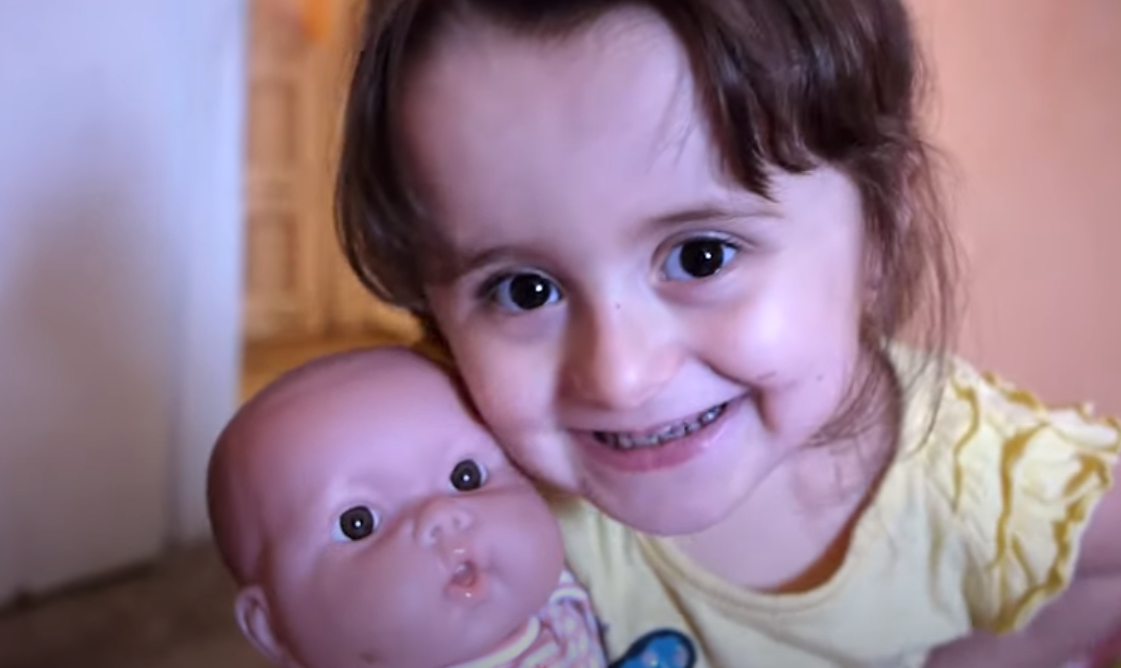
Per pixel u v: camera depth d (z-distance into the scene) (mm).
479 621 569
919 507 711
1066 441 718
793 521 716
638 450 587
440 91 541
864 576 711
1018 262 1232
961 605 722
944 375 740
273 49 3062
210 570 1629
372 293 638
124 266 1528
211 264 1646
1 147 1388
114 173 1487
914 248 684
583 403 569
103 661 1386
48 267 1461
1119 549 712
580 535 715
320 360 634
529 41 522
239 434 601
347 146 612
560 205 531
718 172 532
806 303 574
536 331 573
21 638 1440
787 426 593
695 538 718
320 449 580
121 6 1447
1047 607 728
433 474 589
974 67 1249
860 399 702
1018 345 1230
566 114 521
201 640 1438
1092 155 1171
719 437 589
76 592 1567
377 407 592
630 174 524
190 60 1542
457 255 569
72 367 1511
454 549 564
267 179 3072
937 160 789
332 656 569
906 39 640
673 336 557
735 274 556
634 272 547
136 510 1610
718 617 719
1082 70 1172
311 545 570
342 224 637
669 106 519
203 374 1670
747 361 560
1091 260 1179
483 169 537
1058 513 697
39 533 1526
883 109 607
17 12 1359
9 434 1477
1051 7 1188
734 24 521
